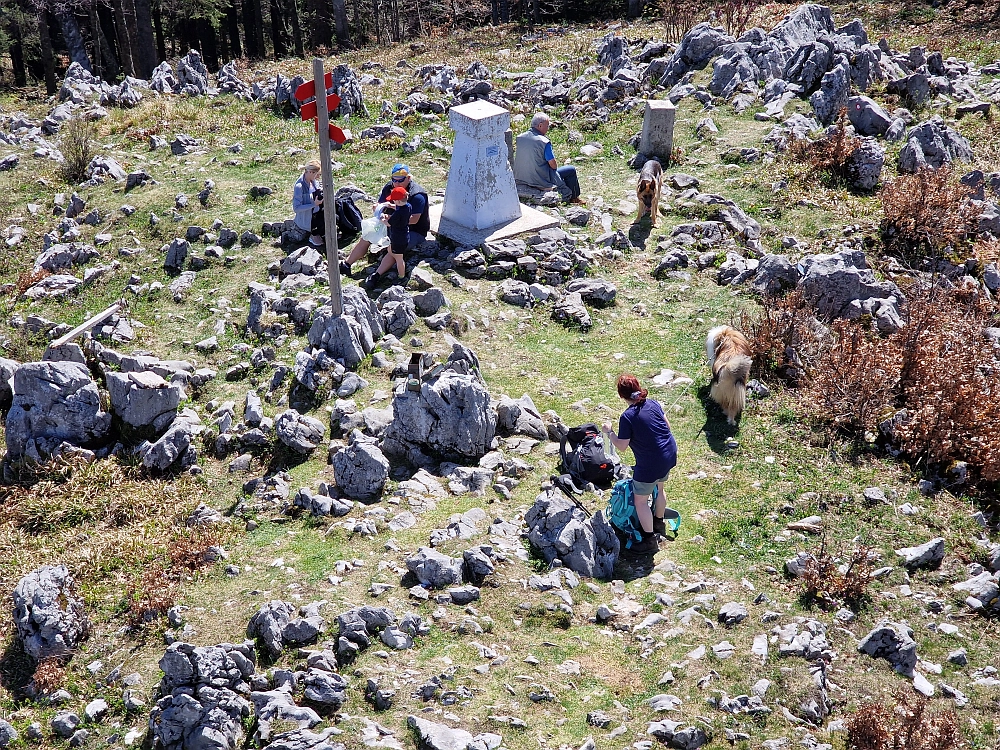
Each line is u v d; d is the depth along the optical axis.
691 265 13.77
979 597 7.99
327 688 6.77
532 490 9.34
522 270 13.56
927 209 14.25
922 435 9.77
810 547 8.57
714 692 6.88
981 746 6.66
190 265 14.66
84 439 10.79
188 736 6.63
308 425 10.27
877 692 7.05
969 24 26.66
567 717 6.69
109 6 40.00
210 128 20.75
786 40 21.47
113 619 8.08
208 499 9.74
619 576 8.39
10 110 24.92
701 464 9.80
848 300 12.40
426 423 9.75
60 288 14.20
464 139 14.03
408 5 53.16
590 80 22.73
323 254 14.44
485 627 7.48
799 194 15.66
